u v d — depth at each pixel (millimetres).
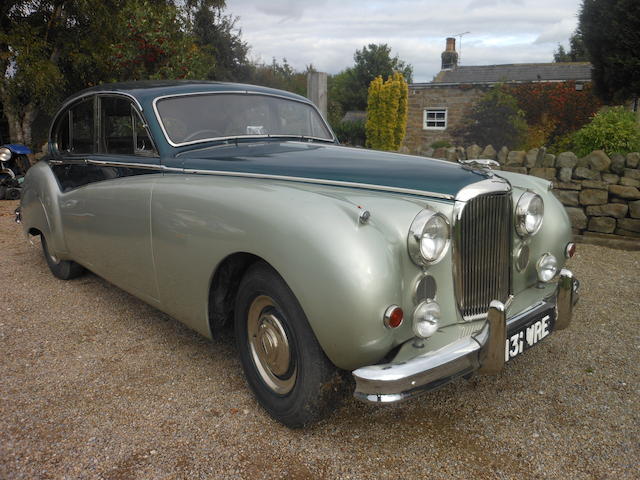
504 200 2504
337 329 2020
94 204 3555
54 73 10914
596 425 2453
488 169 2662
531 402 2658
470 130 17859
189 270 2703
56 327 3629
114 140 3514
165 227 2822
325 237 2037
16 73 10789
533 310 2541
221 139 3305
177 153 3113
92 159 3680
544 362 3086
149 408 2602
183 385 2828
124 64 9328
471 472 2131
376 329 2014
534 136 16781
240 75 27703
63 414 2547
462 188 2322
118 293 4336
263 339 2418
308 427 2389
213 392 2758
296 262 2090
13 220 7496
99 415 2539
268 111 3689
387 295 2016
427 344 2180
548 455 2236
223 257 2459
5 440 2334
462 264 2344
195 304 2742
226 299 2748
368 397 1979
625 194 5797
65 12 11914
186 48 9930
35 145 12867
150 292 3137
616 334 3479
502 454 2248
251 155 2973
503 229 2529
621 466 2160
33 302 4129
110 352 3236
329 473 2127
